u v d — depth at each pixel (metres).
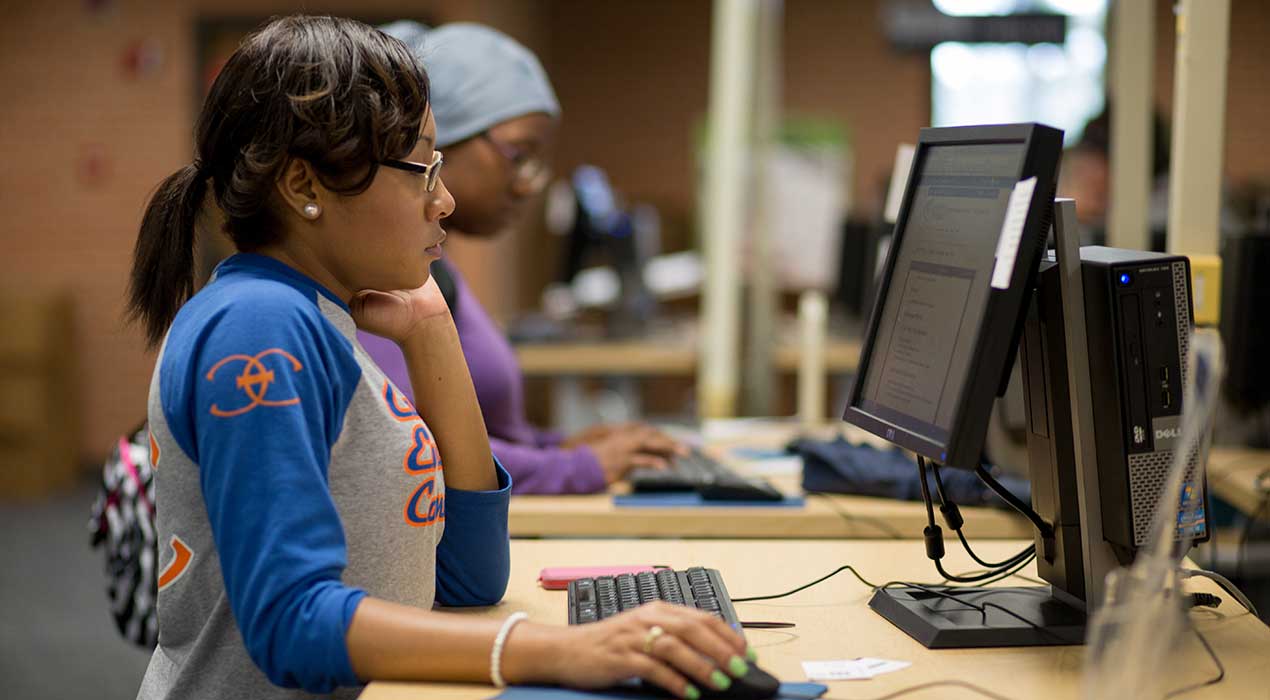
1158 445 1.24
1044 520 1.34
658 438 2.27
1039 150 1.16
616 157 8.15
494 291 5.83
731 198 3.88
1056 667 1.16
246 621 1.06
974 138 1.30
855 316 4.64
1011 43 5.25
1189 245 1.97
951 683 1.11
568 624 1.31
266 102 1.15
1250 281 2.25
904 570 1.56
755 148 4.08
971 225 1.26
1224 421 2.31
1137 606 0.96
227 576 1.07
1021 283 1.15
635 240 5.22
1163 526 1.02
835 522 1.89
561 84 8.15
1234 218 3.89
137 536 1.96
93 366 6.43
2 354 5.96
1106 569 1.27
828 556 1.65
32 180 6.35
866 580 1.50
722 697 1.05
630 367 4.43
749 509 1.93
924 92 7.95
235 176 1.17
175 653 1.21
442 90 2.26
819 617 1.34
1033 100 7.82
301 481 1.06
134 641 1.97
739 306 4.13
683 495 2.07
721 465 2.25
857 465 2.03
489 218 2.35
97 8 6.24
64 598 4.32
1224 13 1.93
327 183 1.16
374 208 1.18
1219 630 1.27
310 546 1.06
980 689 1.09
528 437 2.38
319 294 1.20
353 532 1.18
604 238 5.29
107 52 6.26
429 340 1.40
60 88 6.30
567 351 4.47
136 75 6.27
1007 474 2.06
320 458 1.11
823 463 2.06
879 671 1.15
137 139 6.30
